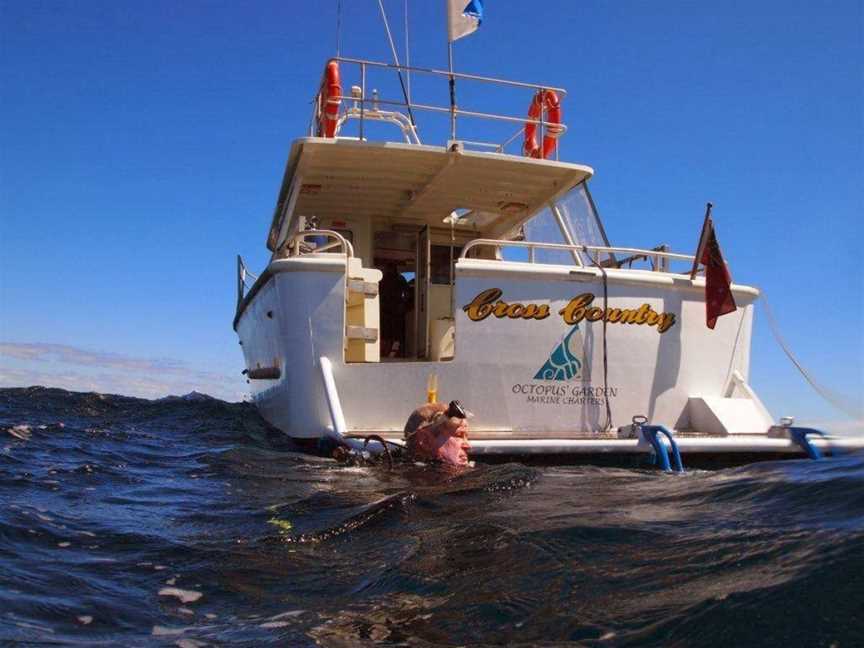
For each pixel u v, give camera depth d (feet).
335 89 27.71
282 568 10.54
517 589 8.86
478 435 22.25
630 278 23.75
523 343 23.02
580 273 23.38
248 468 19.63
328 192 32.76
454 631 7.88
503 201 33.65
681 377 24.35
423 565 10.08
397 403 22.70
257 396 33.83
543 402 23.08
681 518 11.43
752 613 7.10
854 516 10.24
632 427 21.52
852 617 6.71
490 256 38.22
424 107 28.63
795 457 21.68
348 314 23.41
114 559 11.08
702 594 7.88
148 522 13.46
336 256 23.50
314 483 17.28
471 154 27.99
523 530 11.25
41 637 7.97
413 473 18.12
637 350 23.86
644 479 16.34
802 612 6.95
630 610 7.80
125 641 7.97
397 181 31.35
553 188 31.83
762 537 9.64
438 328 35.65
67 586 9.73
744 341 25.40
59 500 15.38
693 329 24.59
